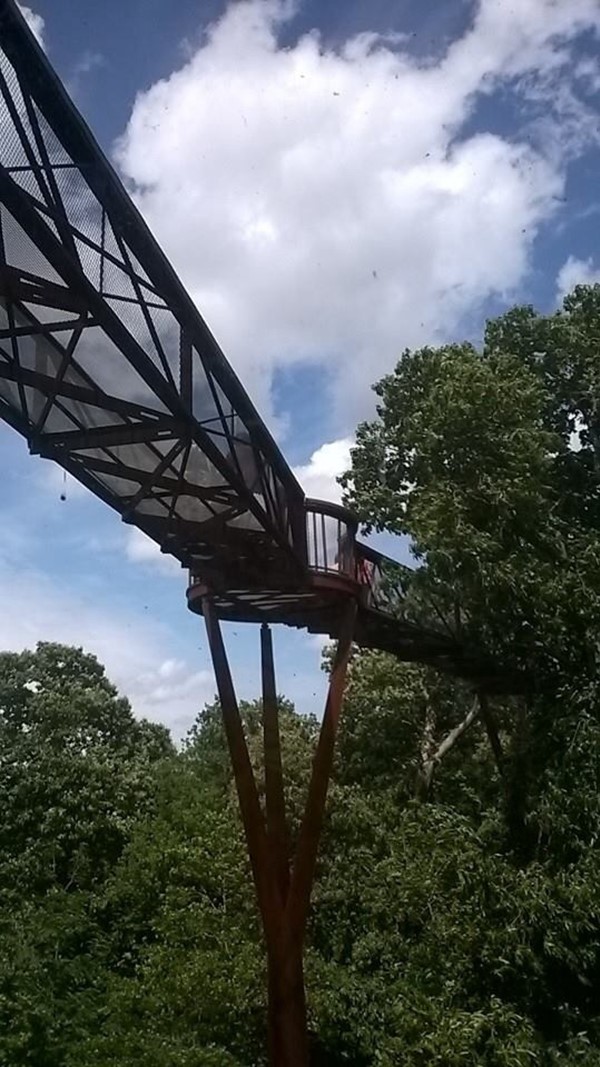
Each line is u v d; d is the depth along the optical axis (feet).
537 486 53.52
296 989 41.19
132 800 82.43
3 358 28.14
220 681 44.52
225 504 36.73
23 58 21.65
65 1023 57.52
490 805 60.49
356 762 77.30
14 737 103.91
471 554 50.29
